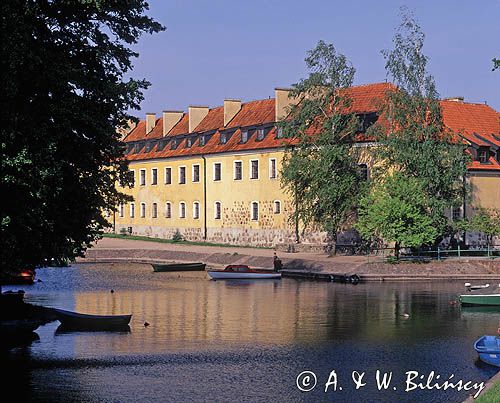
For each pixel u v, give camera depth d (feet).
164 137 340.39
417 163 218.38
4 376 97.35
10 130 95.04
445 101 270.67
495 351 105.19
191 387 92.84
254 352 112.78
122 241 315.37
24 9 95.35
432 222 218.18
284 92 278.26
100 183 119.65
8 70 91.86
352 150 238.27
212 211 304.91
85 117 104.88
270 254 251.19
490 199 249.55
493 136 263.29
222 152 297.33
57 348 114.73
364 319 142.41
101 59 113.91
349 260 225.15
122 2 110.63
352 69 241.14
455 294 177.17
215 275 214.07
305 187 235.81
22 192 98.43
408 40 224.12
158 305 161.27
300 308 155.94
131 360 106.83
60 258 119.34
